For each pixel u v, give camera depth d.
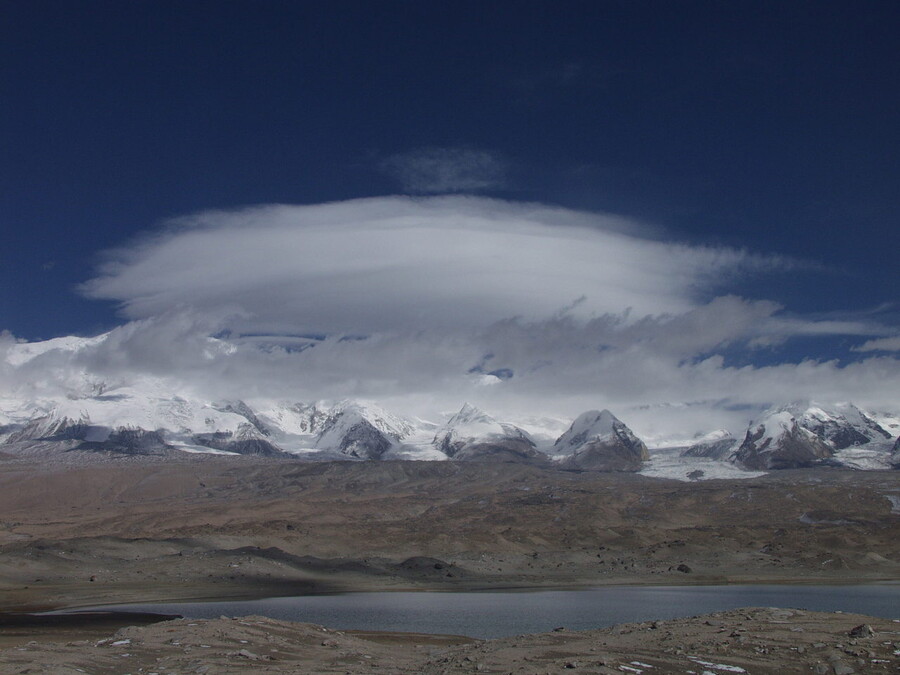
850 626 60.31
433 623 115.50
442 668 53.94
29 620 112.88
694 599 157.50
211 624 71.88
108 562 193.75
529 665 51.59
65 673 50.09
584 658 52.34
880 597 161.12
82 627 102.69
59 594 155.25
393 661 62.81
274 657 62.06
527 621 118.12
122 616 120.06
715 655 51.94
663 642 57.03
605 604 146.25
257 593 164.38
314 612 131.12
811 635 56.78
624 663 50.38
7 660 53.81
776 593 172.75
